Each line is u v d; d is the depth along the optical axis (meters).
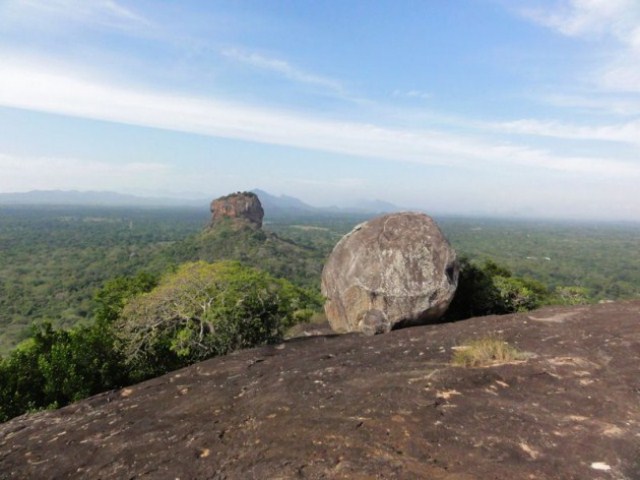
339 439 4.12
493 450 3.86
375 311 9.88
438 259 10.11
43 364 9.09
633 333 6.95
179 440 4.55
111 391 7.02
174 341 9.92
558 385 5.26
